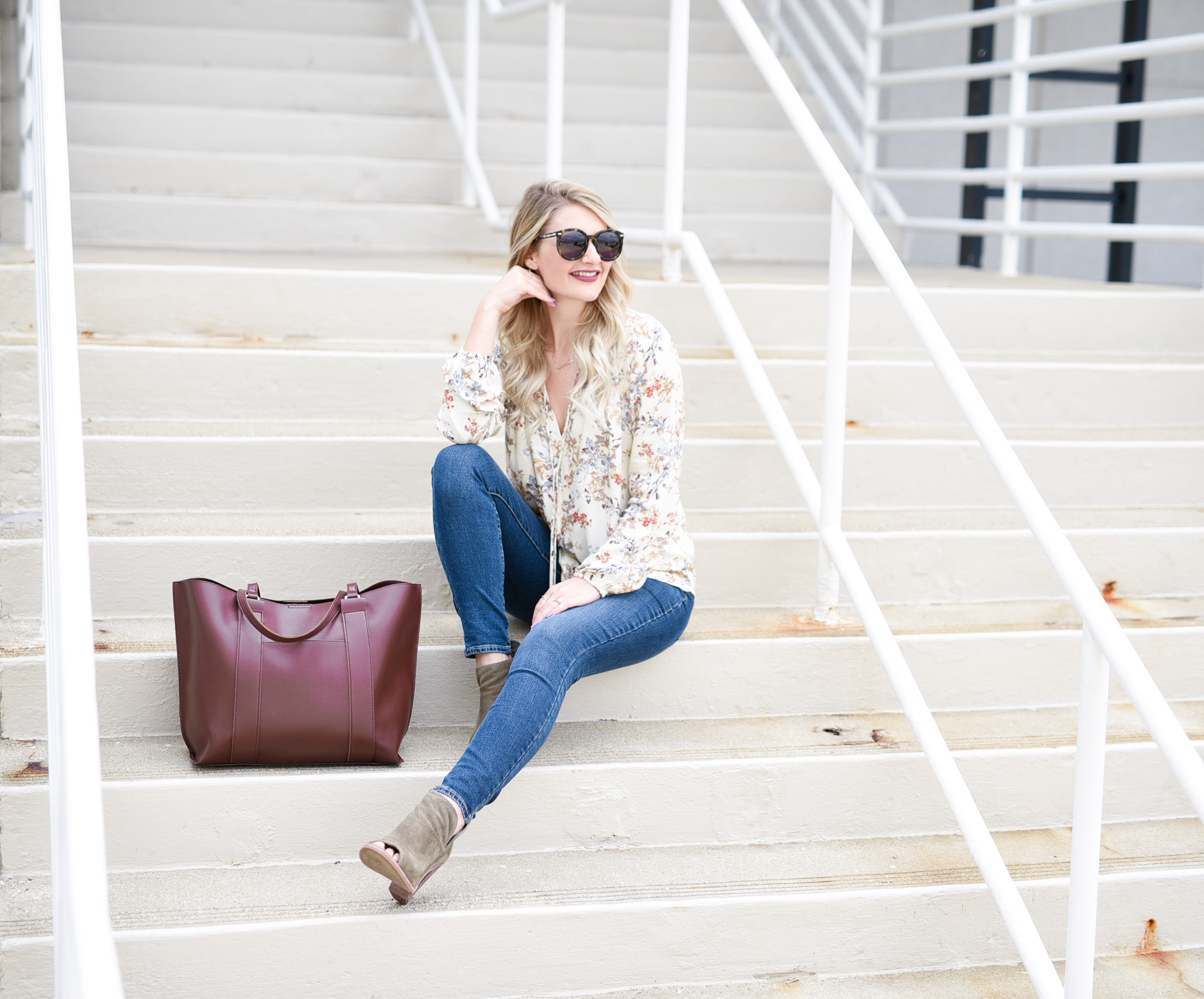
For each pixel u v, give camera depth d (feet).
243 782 6.07
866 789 6.77
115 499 7.80
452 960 5.73
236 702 6.10
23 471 7.65
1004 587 8.36
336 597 6.45
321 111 15.10
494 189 14.65
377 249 13.69
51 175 6.11
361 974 5.64
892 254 6.85
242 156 13.91
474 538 6.57
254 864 6.15
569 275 6.56
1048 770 6.95
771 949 6.10
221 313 9.22
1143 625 7.84
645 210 15.06
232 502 7.97
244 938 5.49
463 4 16.96
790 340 10.30
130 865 6.03
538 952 5.82
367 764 6.39
